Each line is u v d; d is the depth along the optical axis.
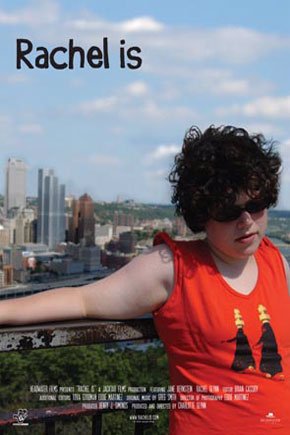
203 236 2.26
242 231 2.12
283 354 2.18
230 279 2.19
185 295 2.12
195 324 2.11
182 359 2.16
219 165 2.09
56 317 2.12
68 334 2.07
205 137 2.17
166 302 2.15
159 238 2.22
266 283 2.24
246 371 2.12
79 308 2.14
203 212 2.14
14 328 2.04
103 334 2.13
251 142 2.13
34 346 2.04
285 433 2.15
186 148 2.20
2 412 2.26
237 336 2.12
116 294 2.13
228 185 2.08
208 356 2.12
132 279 2.14
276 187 2.16
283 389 2.16
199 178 2.12
